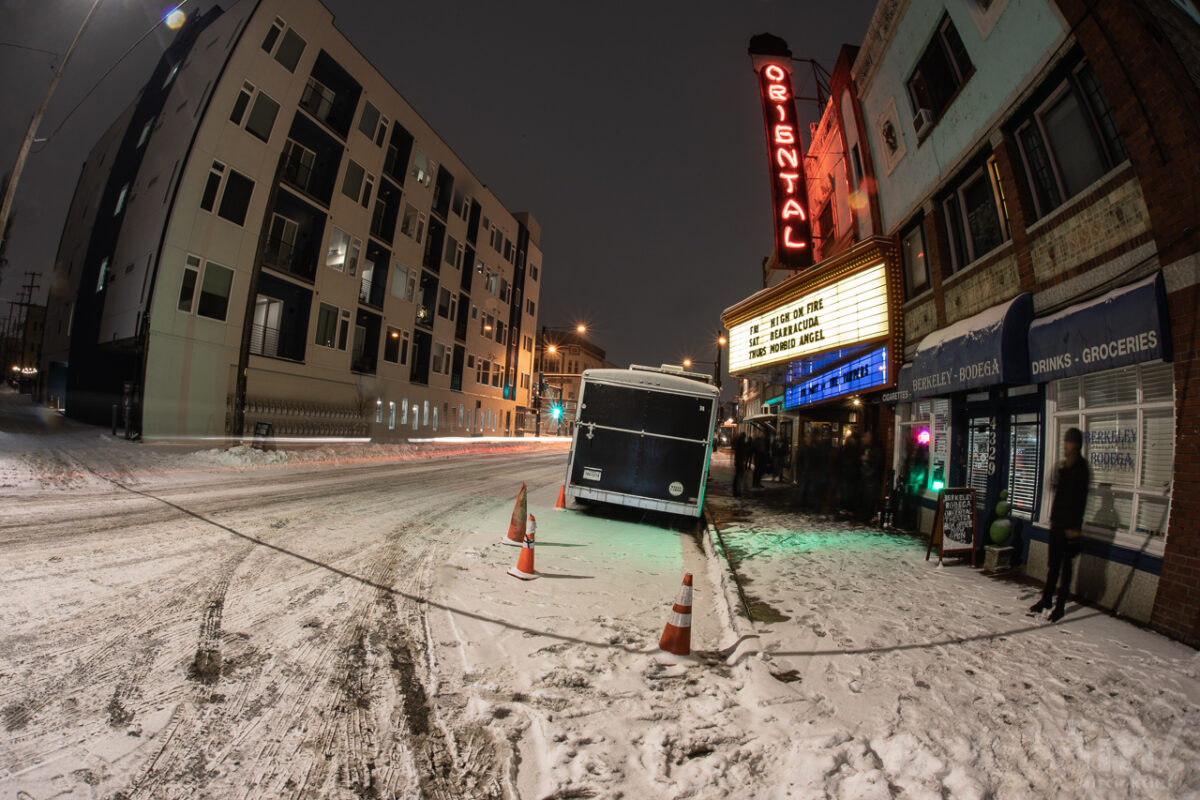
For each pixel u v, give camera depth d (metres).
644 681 3.95
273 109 22.25
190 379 19.83
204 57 23.11
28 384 43.78
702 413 11.12
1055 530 5.53
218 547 6.49
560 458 35.59
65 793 2.33
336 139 25.53
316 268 25.03
